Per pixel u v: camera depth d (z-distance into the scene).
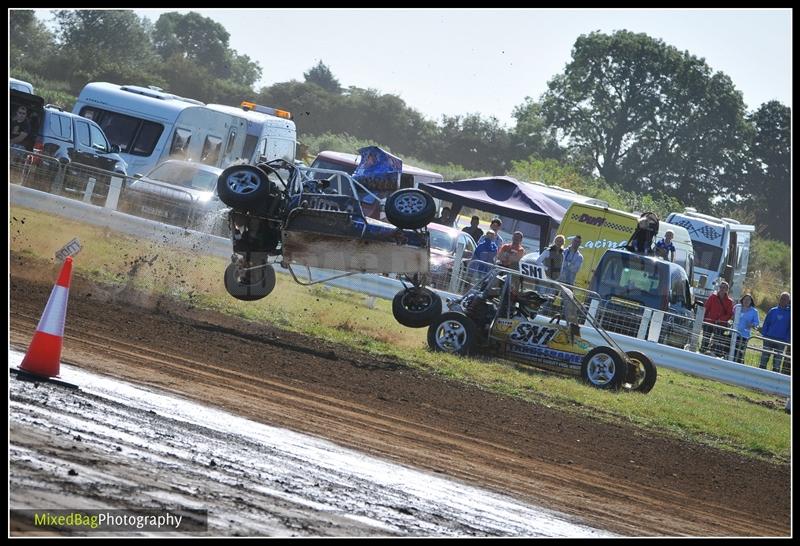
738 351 58.69
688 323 58.19
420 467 24.50
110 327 35.19
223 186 38.62
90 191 58.97
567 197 88.31
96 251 51.31
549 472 27.23
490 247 58.88
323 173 40.78
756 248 192.38
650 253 63.00
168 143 77.94
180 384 28.34
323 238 39.06
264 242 40.00
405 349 44.06
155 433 21.97
